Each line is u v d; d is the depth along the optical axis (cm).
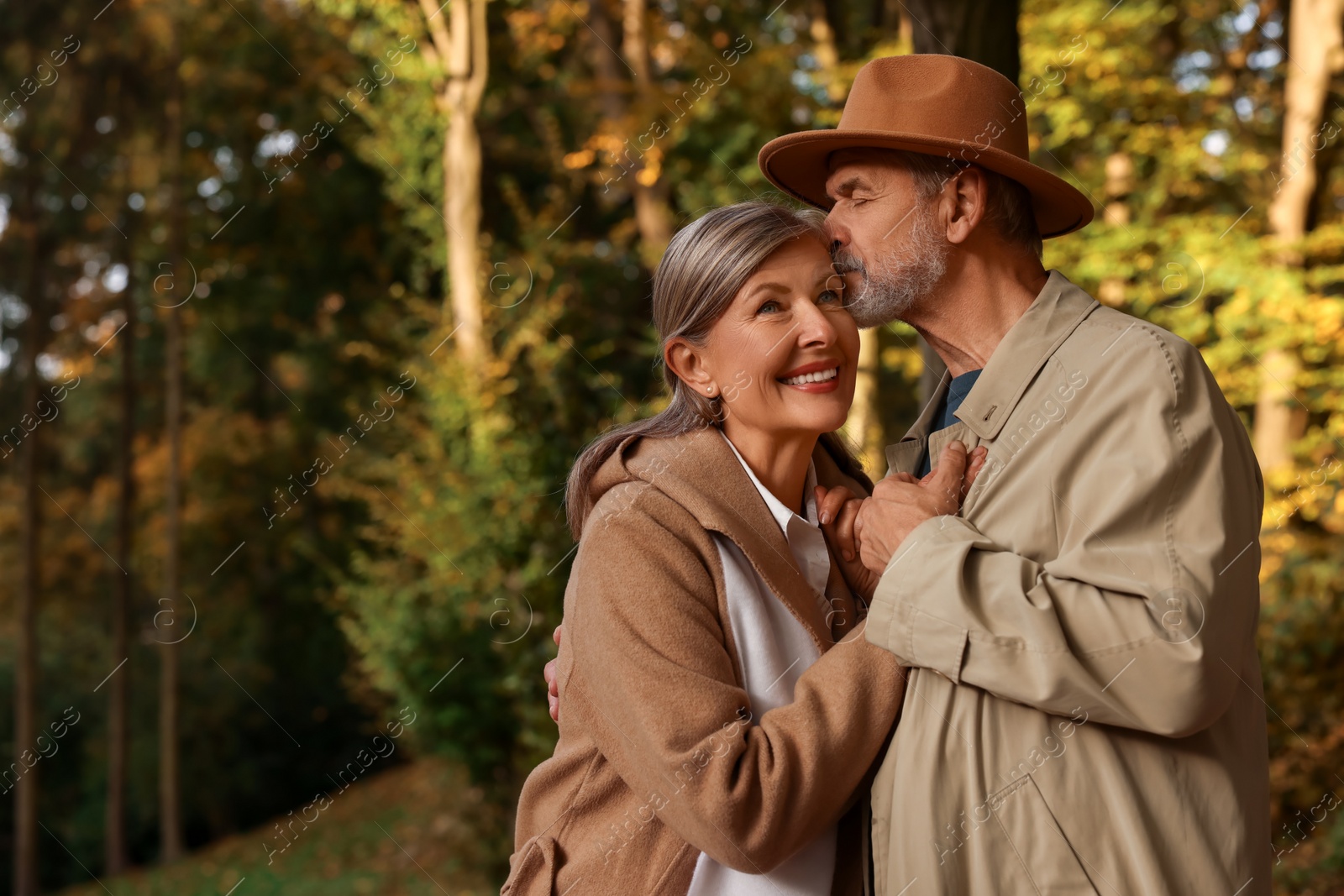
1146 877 139
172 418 1655
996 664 141
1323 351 720
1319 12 775
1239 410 791
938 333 178
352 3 1084
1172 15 841
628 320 1021
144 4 1529
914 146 168
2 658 1691
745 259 159
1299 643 500
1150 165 825
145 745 1691
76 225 1532
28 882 1451
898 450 186
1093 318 160
